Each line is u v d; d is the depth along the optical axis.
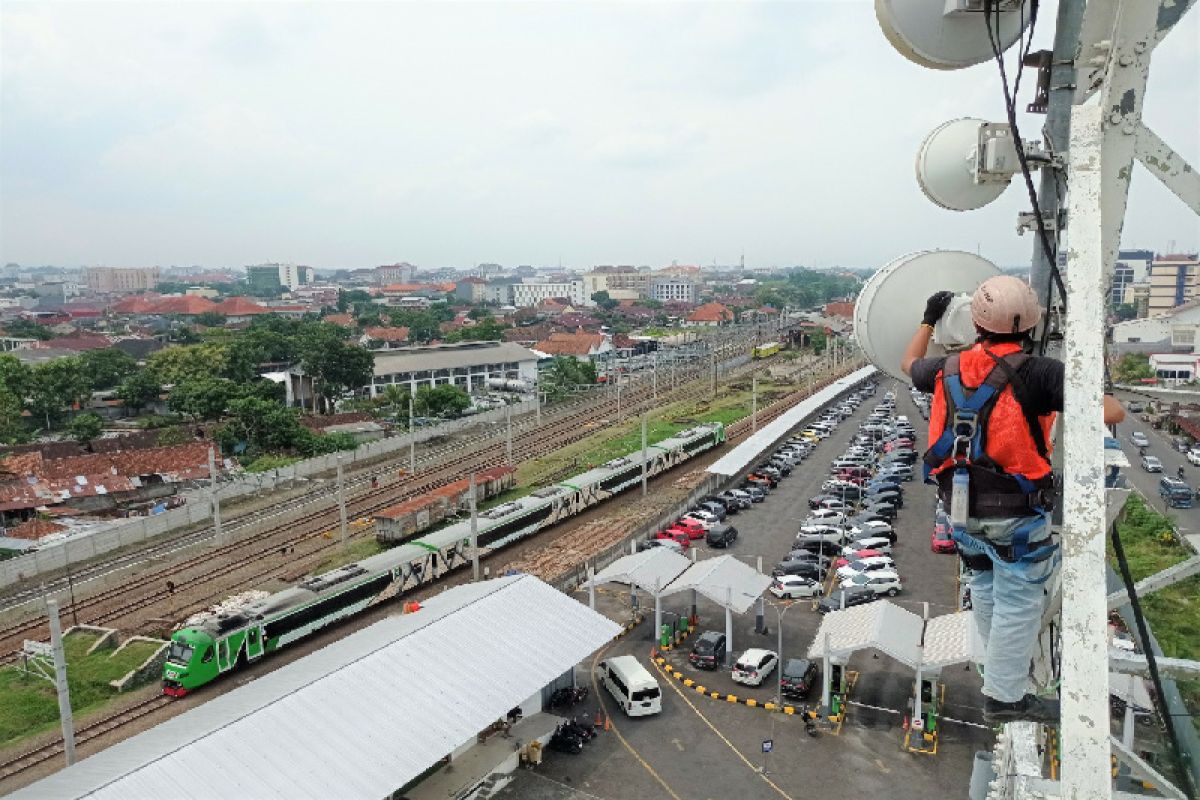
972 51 6.94
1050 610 6.06
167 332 153.25
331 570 41.66
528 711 27.84
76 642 35.44
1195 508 50.84
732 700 29.34
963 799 23.38
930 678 27.28
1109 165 6.01
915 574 41.28
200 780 19.39
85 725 28.94
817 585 39.00
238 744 20.61
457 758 24.81
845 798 23.67
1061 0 6.13
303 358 90.31
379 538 47.59
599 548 45.12
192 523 51.91
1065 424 4.18
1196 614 34.75
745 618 36.41
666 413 88.56
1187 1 5.83
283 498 57.34
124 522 49.59
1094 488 4.04
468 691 24.39
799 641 34.12
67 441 69.94
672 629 34.31
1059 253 6.23
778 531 49.28
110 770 19.61
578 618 29.44
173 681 31.03
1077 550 4.02
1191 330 97.19
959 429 4.81
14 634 36.28
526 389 104.62
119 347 126.00
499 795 24.09
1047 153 6.18
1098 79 6.07
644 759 25.94
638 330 168.38
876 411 89.75
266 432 68.94
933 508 53.06
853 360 129.88
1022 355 4.73
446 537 42.91
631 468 57.84
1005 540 4.82
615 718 28.45
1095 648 3.91
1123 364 84.62
